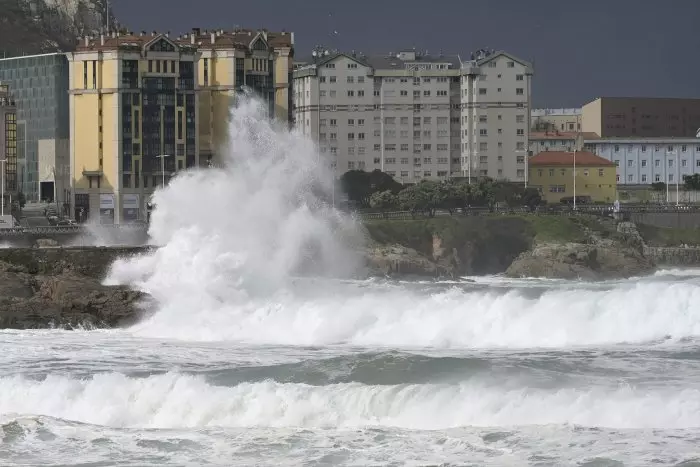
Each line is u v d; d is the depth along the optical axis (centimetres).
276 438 9644
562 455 8894
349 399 10525
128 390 10988
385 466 8806
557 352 13238
